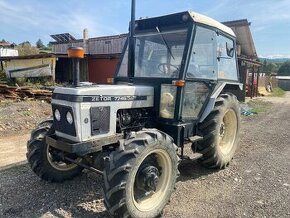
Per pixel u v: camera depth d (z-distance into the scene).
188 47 3.83
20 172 4.42
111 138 3.38
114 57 17.06
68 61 18.61
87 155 3.54
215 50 4.48
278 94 25.69
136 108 3.79
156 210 3.24
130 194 2.97
